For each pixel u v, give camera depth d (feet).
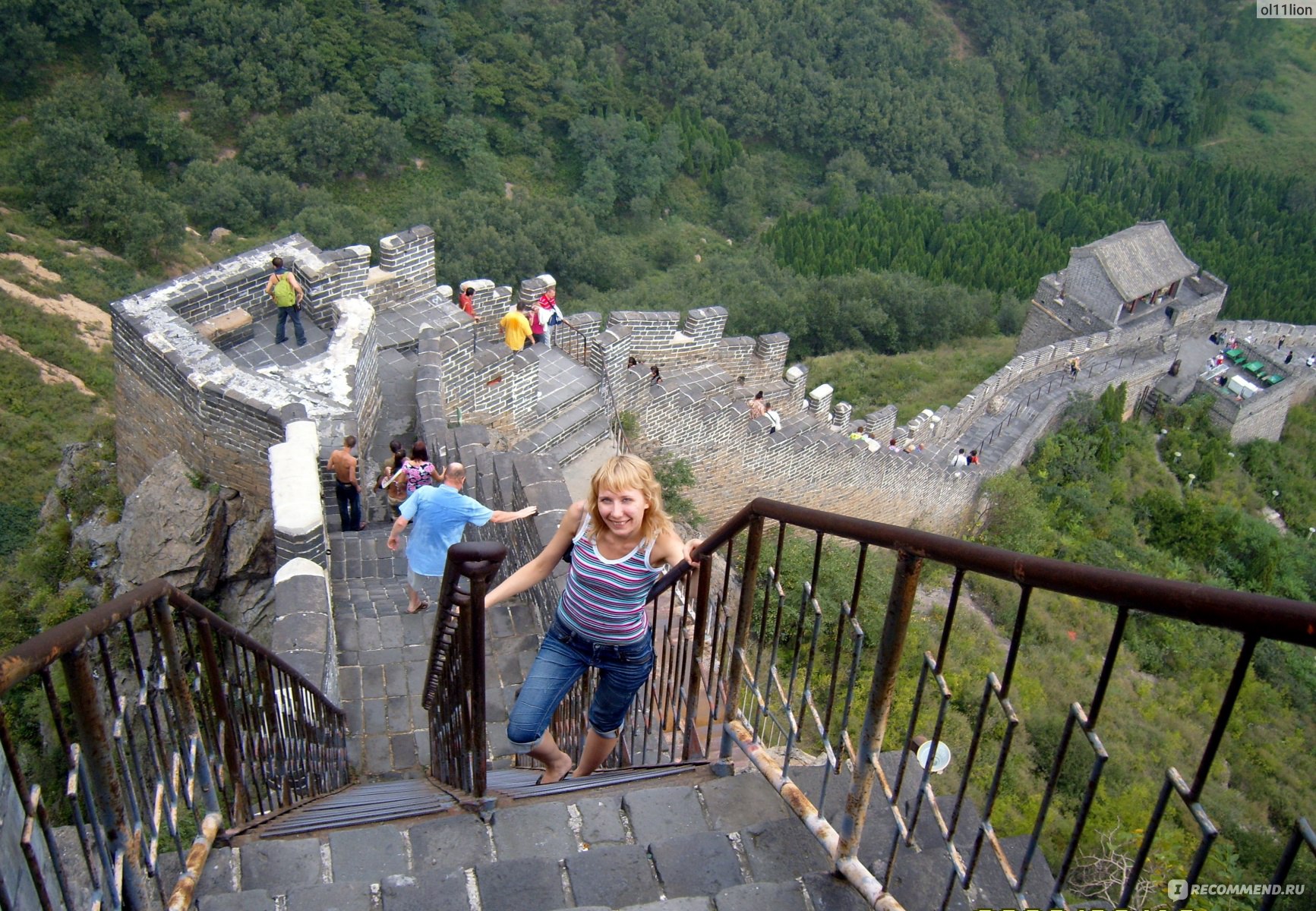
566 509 31.58
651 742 22.80
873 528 10.46
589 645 15.55
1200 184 272.51
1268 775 64.54
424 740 28.12
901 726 45.06
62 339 111.55
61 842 13.10
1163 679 71.56
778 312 149.59
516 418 54.70
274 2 218.59
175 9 205.98
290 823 16.02
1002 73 309.63
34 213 152.87
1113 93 331.98
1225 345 151.23
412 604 32.40
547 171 238.89
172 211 156.97
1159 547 110.73
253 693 16.46
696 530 61.16
